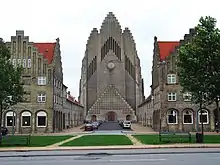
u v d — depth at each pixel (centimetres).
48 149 2988
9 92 3488
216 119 6406
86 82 13550
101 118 12988
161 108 6506
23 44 6750
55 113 6962
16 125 6506
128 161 1941
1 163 1942
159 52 7081
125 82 13625
